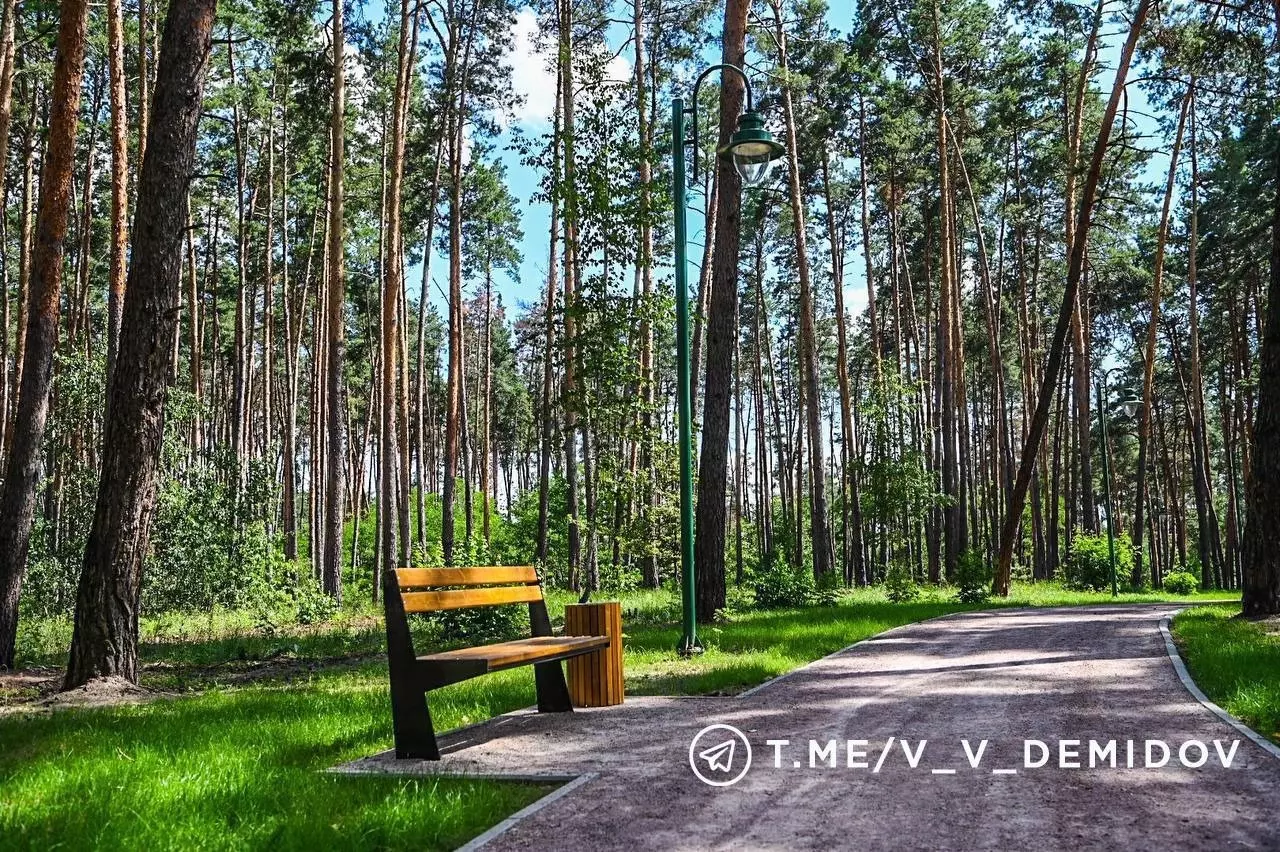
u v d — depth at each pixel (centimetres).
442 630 1498
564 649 657
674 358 4588
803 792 452
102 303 3841
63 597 1930
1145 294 4047
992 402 4184
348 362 4597
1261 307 3978
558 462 3712
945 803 426
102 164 3150
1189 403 4612
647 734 615
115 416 973
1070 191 3256
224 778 506
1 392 2673
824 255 4609
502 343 6109
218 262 4075
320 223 3781
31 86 2531
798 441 4744
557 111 2634
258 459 2303
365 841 393
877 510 3250
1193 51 2284
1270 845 358
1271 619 1281
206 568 2056
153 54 2595
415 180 3422
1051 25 2747
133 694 934
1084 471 3559
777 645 1120
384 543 2395
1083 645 1060
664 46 3005
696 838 386
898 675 853
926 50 3203
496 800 454
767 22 2686
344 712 743
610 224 1514
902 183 3788
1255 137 3092
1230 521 4041
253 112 3278
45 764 546
